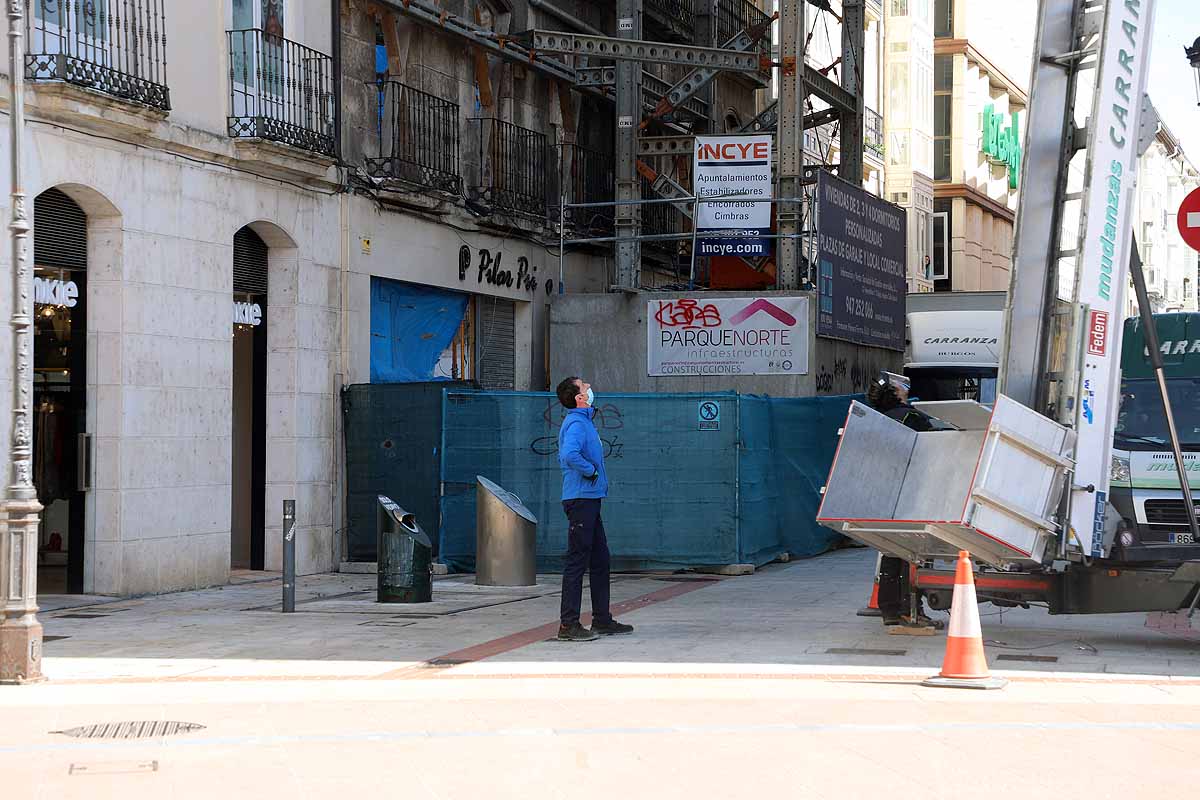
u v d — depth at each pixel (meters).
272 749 7.25
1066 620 13.01
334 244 18.83
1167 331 14.19
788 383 22.52
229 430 16.72
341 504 18.77
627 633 12.16
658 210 26.92
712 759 6.99
